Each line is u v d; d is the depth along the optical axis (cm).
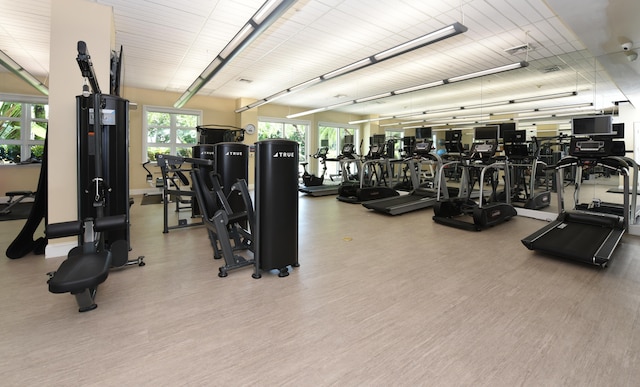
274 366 166
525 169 706
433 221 534
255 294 252
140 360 169
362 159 873
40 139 784
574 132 429
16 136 756
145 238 417
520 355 175
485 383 153
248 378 157
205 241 405
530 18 450
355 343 187
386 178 984
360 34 512
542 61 639
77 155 296
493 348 182
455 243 402
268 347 182
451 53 602
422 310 227
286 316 218
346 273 298
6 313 218
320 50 590
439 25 476
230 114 1059
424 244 397
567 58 619
